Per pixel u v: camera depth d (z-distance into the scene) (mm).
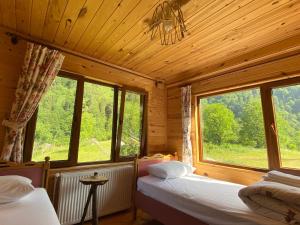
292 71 2160
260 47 2387
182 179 2441
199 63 2932
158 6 1649
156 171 2531
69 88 2598
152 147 3525
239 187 2088
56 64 2246
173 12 1632
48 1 1651
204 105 3246
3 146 1968
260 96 2484
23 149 2127
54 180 2230
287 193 1274
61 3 1670
